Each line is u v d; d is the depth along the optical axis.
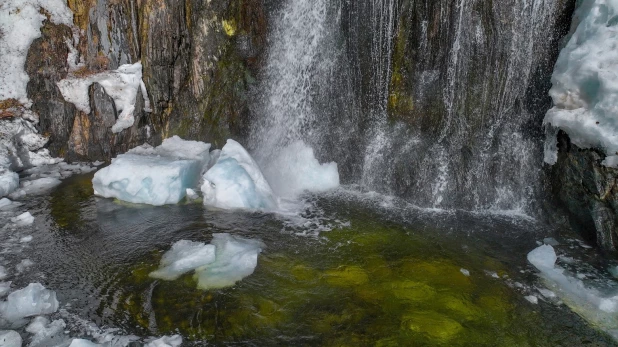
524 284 5.27
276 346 4.31
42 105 8.03
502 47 6.52
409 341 4.43
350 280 5.30
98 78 8.02
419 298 5.04
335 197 7.27
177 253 5.69
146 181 6.95
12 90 7.90
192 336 4.40
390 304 4.93
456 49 6.71
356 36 7.46
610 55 5.56
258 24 8.34
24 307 4.63
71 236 6.09
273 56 8.33
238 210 6.81
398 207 6.94
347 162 7.72
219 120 8.36
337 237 6.16
